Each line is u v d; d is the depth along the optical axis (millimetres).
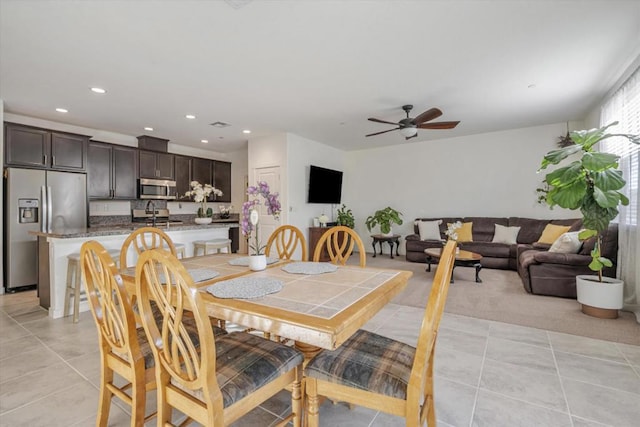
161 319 1667
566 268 3549
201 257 2375
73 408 1677
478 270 4320
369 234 7344
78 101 3928
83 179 4637
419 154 6648
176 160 6352
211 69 3055
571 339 2490
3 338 2551
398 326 2787
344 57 2834
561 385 1865
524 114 4680
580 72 3186
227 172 7484
